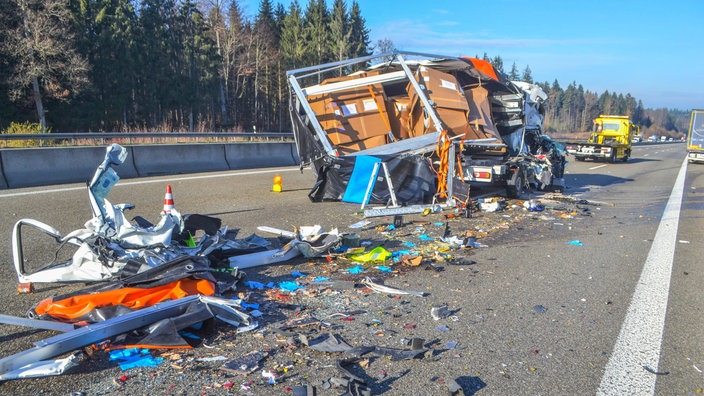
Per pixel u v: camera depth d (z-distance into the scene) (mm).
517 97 13609
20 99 37938
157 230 5516
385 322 4504
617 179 19594
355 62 11586
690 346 4160
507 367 3701
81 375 3408
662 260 7027
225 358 3707
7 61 35625
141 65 48500
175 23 54812
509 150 13820
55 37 36969
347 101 11688
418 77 11727
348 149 11234
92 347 3721
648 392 3402
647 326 4562
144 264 4820
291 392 3254
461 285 5625
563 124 158375
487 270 6266
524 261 6758
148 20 50000
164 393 3215
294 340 4016
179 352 3783
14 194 10820
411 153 10555
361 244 7359
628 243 8102
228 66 59812
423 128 11727
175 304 4160
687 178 20656
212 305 4254
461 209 10086
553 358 3871
